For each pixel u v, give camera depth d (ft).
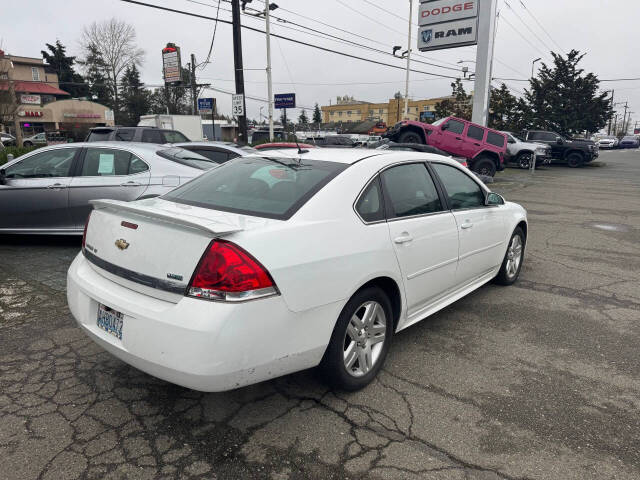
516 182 58.39
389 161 10.98
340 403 9.43
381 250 9.66
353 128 253.85
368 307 9.75
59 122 168.35
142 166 20.29
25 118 158.61
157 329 7.46
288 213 8.71
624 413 9.34
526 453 8.09
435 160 12.67
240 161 11.62
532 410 9.37
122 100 205.05
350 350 9.50
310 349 8.41
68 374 10.27
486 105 69.56
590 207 38.14
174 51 101.30
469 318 14.07
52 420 8.66
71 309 9.38
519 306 15.14
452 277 12.71
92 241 9.45
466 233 12.96
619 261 21.04
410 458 7.89
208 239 7.48
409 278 10.74
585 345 12.38
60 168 20.10
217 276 7.25
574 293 16.53
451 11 74.23
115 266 8.56
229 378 7.39
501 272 16.58
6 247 20.49
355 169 10.09
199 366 7.18
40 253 19.56
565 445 8.32
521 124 114.52
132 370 10.51
